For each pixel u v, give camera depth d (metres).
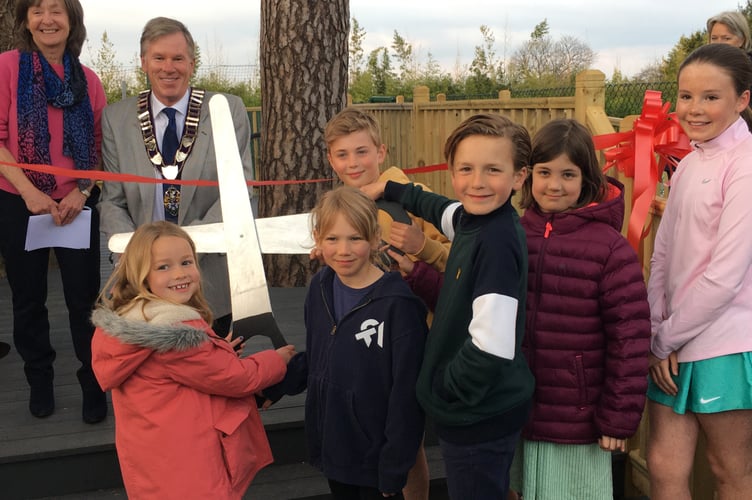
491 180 1.80
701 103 2.03
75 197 2.74
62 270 2.77
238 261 2.07
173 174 2.57
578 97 3.44
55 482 2.68
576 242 2.01
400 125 7.06
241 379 1.95
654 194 2.60
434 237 2.32
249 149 2.70
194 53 2.61
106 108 2.69
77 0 2.74
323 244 1.98
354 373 1.99
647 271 2.91
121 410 1.97
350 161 2.33
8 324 4.23
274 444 2.85
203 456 1.91
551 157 2.03
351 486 2.14
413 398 1.96
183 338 1.84
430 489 2.76
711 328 2.03
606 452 2.08
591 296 1.99
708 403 2.05
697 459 2.76
